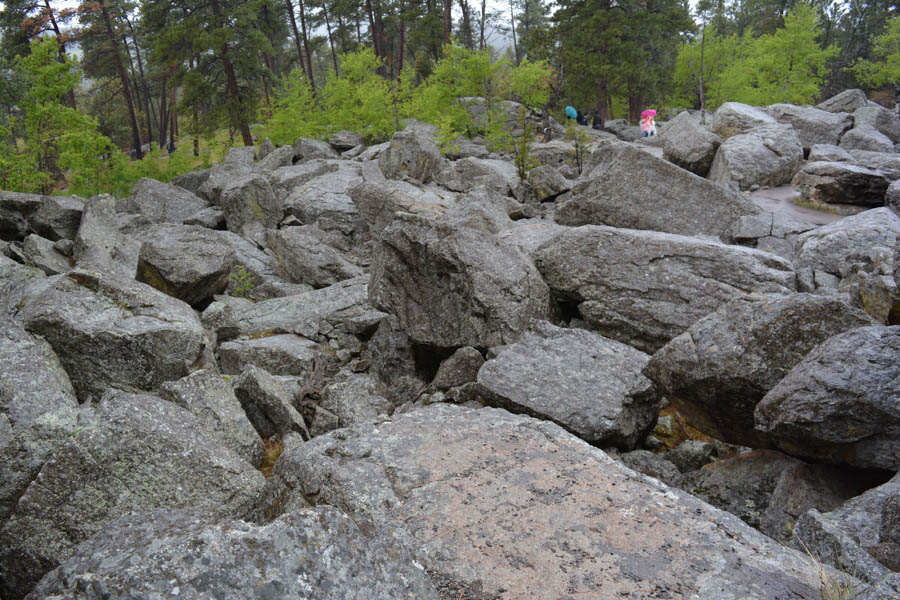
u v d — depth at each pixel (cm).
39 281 1050
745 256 936
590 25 4166
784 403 529
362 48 3512
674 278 934
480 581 332
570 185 1886
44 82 2341
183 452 496
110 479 469
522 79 2955
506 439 493
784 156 1797
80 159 2348
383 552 280
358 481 426
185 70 3969
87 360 791
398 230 980
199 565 243
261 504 470
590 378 732
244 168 2580
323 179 2170
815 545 424
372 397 898
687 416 710
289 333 1169
